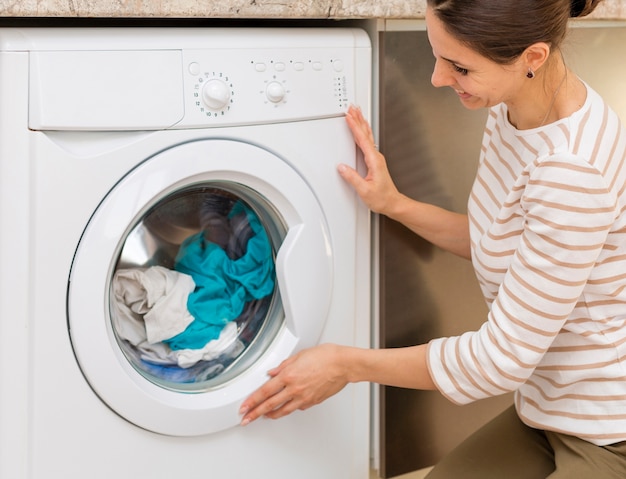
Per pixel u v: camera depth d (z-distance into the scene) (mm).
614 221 1055
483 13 946
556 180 1009
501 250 1146
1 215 1087
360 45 1330
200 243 1280
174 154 1161
